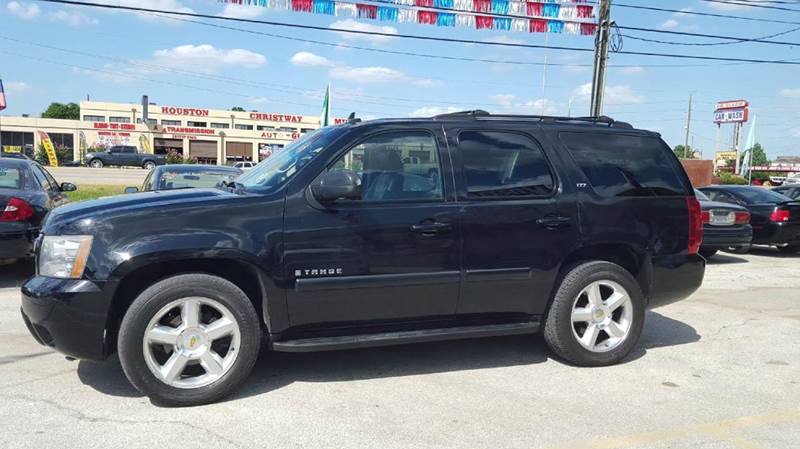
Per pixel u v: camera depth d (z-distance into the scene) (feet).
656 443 11.88
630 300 16.47
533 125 16.33
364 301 14.29
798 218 40.45
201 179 29.53
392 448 11.43
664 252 16.80
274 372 15.48
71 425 12.14
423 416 12.92
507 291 15.47
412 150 15.02
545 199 15.69
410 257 14.47
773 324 21.68
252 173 16.38
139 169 140.56
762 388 15.06
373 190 14.51
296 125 267.59
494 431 12.25
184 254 12.82
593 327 16.28
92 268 12.57
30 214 24.62
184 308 13.08
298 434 11.93
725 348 18.52
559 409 13.46
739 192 43.86
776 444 11.96
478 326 15.55
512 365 16.40
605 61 58.34
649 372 16.10
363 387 14.56
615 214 16.24
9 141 206.59
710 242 35.60
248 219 13.38
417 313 14.88
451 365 16.30
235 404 13.37
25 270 28.99
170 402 13.02
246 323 13.47
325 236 13.82
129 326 12.65
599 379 15.47
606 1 57.06
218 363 13.39
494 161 15.61
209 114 253.44
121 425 12.17
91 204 13.78
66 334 12.67
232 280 14.24
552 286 15.93
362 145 14.67
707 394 14.57
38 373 15.05
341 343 14.08
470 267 14.98
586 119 17.26
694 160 83.87
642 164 17.02
